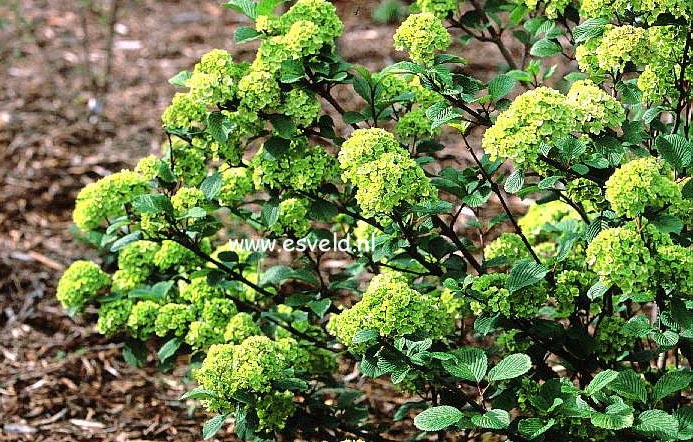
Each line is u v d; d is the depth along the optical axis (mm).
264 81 1543
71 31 3875
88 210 1698
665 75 1510
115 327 1769
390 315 1483
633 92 1525
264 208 1601
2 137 2975
